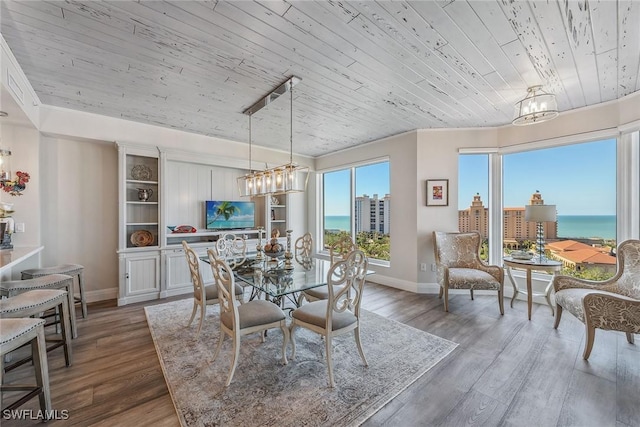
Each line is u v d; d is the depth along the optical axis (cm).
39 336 163
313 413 170
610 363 225
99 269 391
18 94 245
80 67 243
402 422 164
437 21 189
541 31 200
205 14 179
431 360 230
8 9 171
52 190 358
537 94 295
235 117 371
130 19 183
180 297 404
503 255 409
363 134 454
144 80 268
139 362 229
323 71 253
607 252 328
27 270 294
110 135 371
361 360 230
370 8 176
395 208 459
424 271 429
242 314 217
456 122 396
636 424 162
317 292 287
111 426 161
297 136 464
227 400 182
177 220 456
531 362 227
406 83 278
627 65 245
